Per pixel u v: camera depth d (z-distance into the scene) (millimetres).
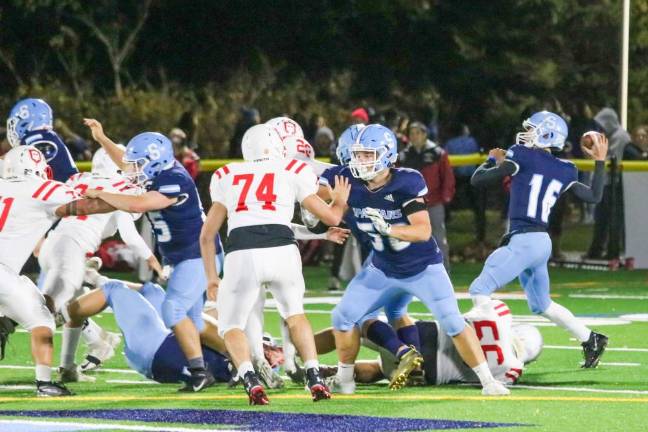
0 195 23047
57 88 79812
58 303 25438
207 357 24688
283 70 86938
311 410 21234
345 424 19844
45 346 23109
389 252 22766
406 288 22984
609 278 46781
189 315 24641
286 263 22000
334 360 27922
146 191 23859
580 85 90625
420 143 42781
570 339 31266
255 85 84562
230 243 22062
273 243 21938
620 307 38094
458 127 60250
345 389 23359
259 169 22219
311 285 45188
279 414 20797
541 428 19531
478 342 23141
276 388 24031
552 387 24125
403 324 24234
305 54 88438
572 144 56625
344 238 23609
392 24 88188
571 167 26344
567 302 39438
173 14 85688
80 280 25797
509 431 19297
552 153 26719
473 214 52812
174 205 23766
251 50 86438
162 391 23922
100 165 27703
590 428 19547
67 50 82375
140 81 83625
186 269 24078
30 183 23094
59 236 25828
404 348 23359
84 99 78875
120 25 83062
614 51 91188
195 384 23766
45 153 28312
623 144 53312
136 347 24438
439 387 24078
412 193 22422
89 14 82000
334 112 79812
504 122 86875
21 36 82188
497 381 23234
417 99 87562
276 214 22062
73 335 25219
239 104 79250
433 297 22875
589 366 26516
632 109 91188
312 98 82562
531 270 26297
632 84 91688
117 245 49594
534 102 88938
